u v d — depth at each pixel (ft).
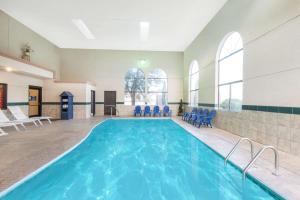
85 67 42.86
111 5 22.56
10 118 25.73
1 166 10.33
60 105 34.99
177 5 22.54
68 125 26.18
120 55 43.42
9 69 23.15
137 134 23.68
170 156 14.93
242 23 18.57
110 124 31.50
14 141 16.30
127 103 44.32
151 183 10.37
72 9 23.58
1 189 7.89
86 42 37.45
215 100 25.34
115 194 9.19
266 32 15.10
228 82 23.56
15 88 27.14
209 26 27.25
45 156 12.09
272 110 14.48
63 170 12.01
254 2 16.63
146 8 23.27
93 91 42.32
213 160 13.76
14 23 26.43
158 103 44.60
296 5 12.30
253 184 9.23
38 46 32.73
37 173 9.83
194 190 9.64
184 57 42.88
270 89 14.69
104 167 12.56
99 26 28.94
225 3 22.09
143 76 44.27
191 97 38.73
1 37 24.20
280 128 13.69
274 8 14.21
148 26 28.89
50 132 20.70
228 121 21.61
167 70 44.21
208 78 27.76
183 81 43.93
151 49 42.65
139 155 15.15
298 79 12.19
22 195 8.75
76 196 8.95
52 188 9.72
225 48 24.12
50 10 23.94
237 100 22.62
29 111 31.37
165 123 32.53
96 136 22.27
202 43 30.27
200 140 17.52
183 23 27.76
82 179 10.78
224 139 17.79
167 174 11.55
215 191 9.56
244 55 18.29
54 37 34.45
